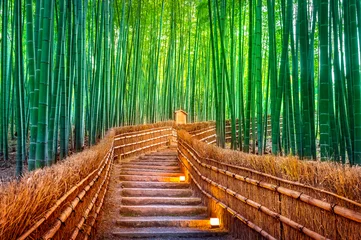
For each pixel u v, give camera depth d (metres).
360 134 3.81
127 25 10.11
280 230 2.87
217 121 7.43
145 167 7.61
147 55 13.24
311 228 2.43
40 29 4.15
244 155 3.72
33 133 3.74
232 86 7.47
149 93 12.71
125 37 10.34
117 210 4.92
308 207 2.47
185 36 14.60
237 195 3.74
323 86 3.79
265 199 3.15
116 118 9.90
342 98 4.48
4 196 1.59
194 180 5.75
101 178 4.55
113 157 7.77
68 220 2.44
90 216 3.45
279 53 10.59
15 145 8.68
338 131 4.91
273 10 5.79
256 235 3.33
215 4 7.49
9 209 1.48
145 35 13.02
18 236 1.53
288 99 6.15
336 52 4.51
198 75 15.38
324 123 3.77
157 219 4.50
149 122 12.67
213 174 4.69
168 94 13.88
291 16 5.09
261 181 3.22
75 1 6.34
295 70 5.20
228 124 13.27
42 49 3.73
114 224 4.40
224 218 4.23
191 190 5.81
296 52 5.16
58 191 2.20
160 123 11.38
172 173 7.05
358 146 3.82
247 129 6.44
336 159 4.57
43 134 3.70
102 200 4.60
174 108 13.95
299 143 4.98
